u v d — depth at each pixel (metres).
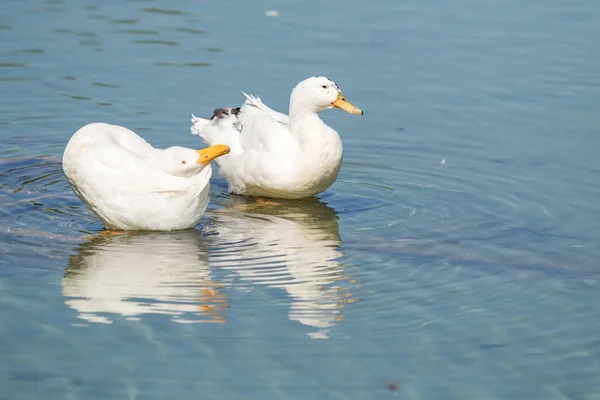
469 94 17.59
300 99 13.60
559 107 16.98
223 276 11.10
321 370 9.05
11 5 22.11
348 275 11.25
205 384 8.77
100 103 17.19
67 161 12.13
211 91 17.67
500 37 20.11
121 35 20.38
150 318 10.00
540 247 12.12
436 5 22.05
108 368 9.02
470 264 11.61
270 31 20.55
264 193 14.12
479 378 9.00
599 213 13.20
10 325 9.82
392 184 14.54
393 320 10.11
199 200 12.21
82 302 10.34
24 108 16.94
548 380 9.00
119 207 12.00
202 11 21.81
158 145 15.68
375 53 19.38
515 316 10.27
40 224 12.59
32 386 8.72
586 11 21.48
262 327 9.85
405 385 8.84
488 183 14.39
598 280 11.18
